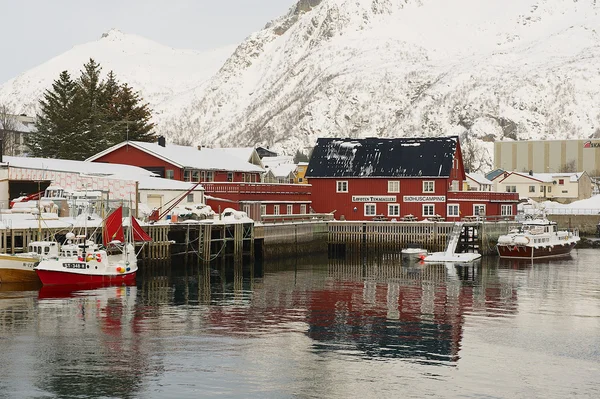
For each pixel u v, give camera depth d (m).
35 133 121.06
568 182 184.00
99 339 42.38
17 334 43.09
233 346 41.41
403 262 84.88
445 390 34.81
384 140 110.19
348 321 48.28
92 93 126.56
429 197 103.00
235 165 104.44
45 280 57.25
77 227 63.12
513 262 86.38
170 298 55.03
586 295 60.56
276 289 61.00
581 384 35.94
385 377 36.47
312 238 95.06
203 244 73.62
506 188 187.00
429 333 45.25
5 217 62.25
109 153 95.50
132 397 33.47
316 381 35.75
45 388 34.34
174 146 101.50
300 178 152.25
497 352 41.16
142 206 75.38
